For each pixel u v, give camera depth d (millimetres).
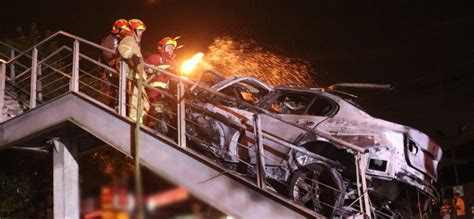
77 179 9391
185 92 7188
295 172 7102
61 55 13688
